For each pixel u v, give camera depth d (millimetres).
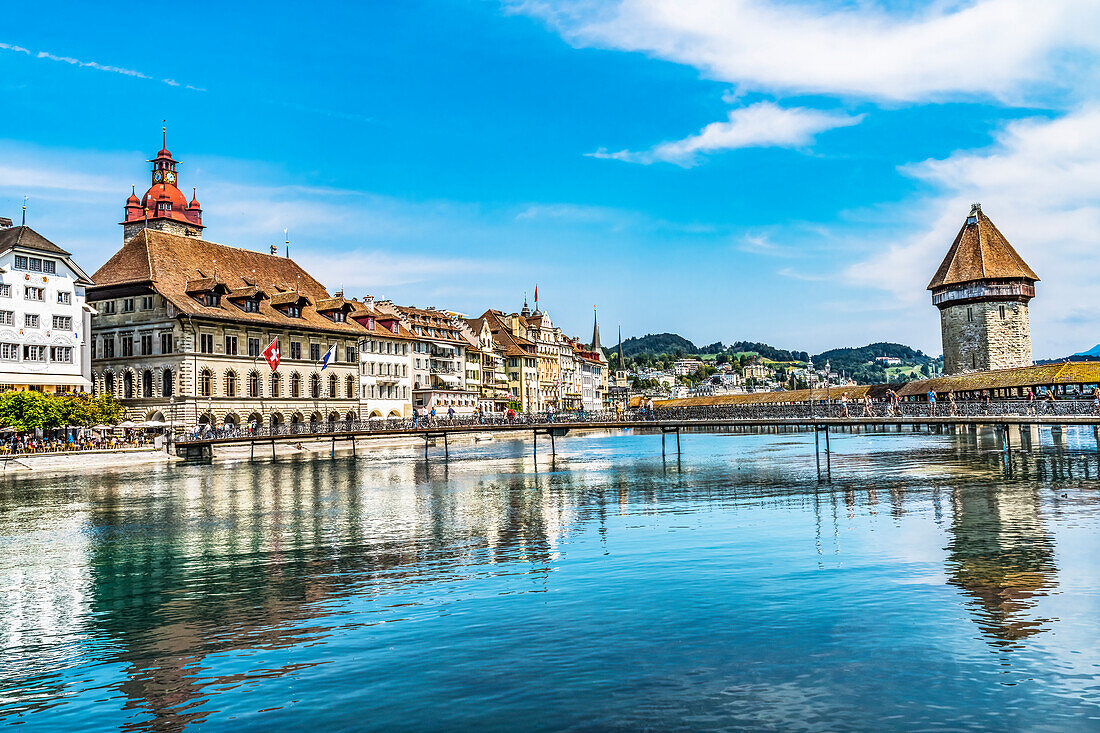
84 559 27641
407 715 13289
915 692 13781
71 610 20719
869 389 114562
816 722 12695
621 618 18297
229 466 67938
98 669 16078
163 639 17875
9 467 60250
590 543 28125
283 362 96500
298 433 77062
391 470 62281
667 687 14164
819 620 17844
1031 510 32469
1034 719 12688
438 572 23812
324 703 13891
